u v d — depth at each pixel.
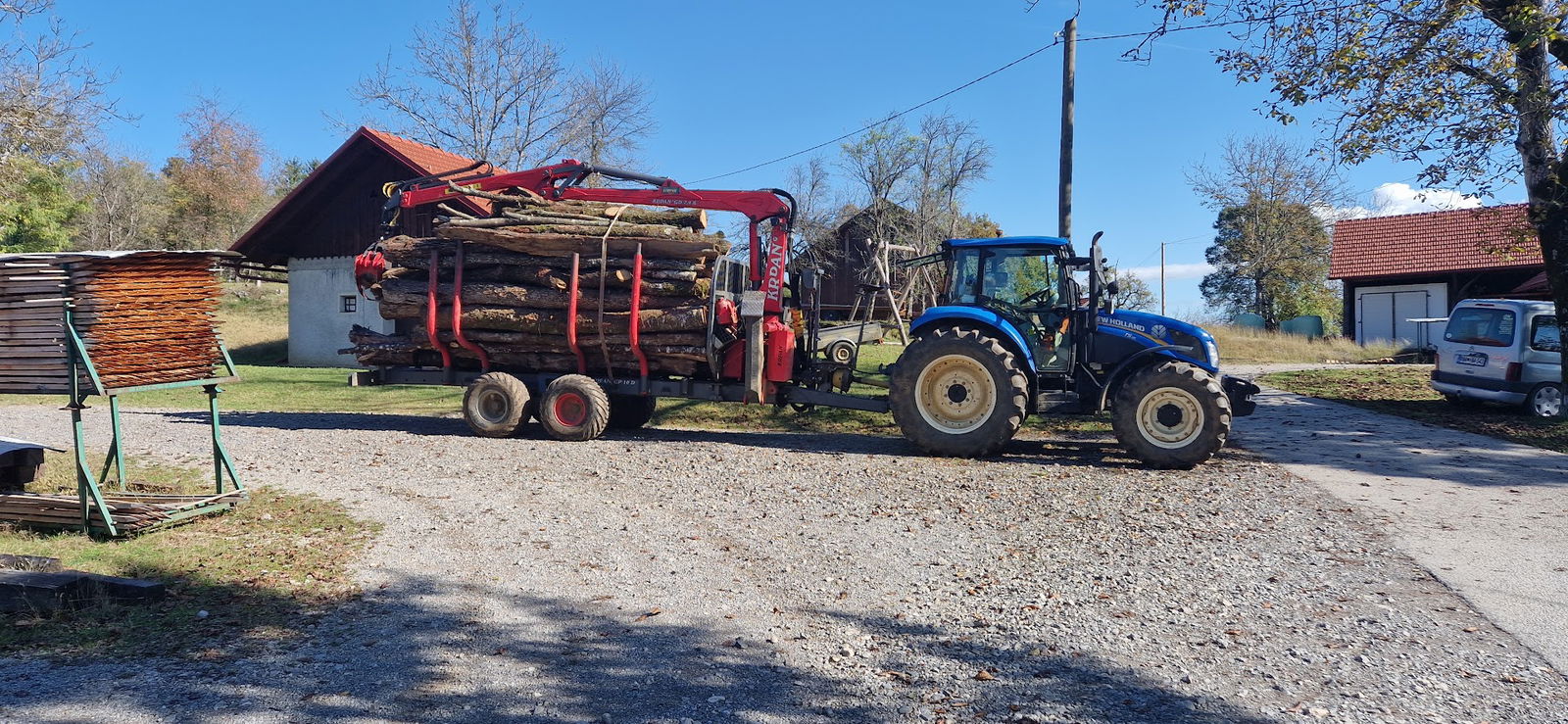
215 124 54.34
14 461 7.23
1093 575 5.68
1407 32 11.73
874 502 7.75
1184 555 6.13
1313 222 40.56
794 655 4.40
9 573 4.93
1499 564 5.91
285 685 3.96
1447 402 14.69
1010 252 10.33
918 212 34.22
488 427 11.50
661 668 4.23
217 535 6.43
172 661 4.19
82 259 6.01
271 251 25.00
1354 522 7.02
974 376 9.95
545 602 5.16
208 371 6.97
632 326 11.23
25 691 3.83
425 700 3.86
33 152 21.69
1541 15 10.83
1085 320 10.07
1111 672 4.20
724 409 13.74
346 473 8.88
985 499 7.86
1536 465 9.45
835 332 12.02
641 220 11.73
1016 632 4.71
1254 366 22.56
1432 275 29.75
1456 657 4.36
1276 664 4.29
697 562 5.95
